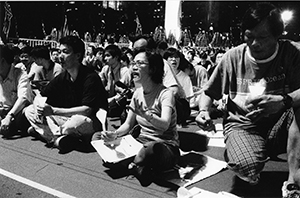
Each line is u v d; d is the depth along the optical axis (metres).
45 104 3.93
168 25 12.94
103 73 6.57
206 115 3.03
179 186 3.04
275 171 3.46
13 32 16.72
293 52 2.75
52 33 17.47
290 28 18.50
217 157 3.88
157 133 3.38
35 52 5.68
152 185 3.08
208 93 3.12
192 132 4.90
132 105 3.51
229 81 3.00
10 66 4.59
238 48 2.95
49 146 4.17
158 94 3.32
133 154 3.22
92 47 10.65
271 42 2.63
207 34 23.91
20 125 4.51
